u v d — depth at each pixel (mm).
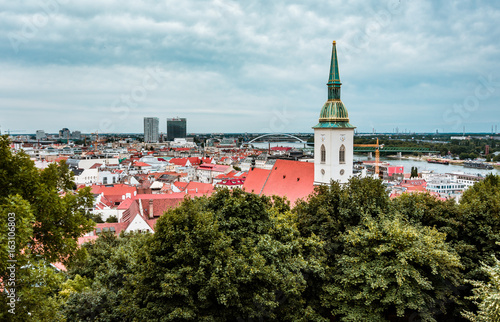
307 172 95750
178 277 38406
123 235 86188
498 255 49500
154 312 38219
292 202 93625
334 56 86688
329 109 86812
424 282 41094
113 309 44781
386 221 46875
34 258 33469
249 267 39594
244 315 40438
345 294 44719
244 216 47188
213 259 40094
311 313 43688
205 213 44156
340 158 87500
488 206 52938
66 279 59688
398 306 41688
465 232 52781
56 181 38906
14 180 34344
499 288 34219
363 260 45750
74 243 35938
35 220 33094
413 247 42719
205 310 39500
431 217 54500
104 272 56844
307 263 46562
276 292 44031
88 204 39562
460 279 44844
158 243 41094
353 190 56031
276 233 47875
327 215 52625
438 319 50875
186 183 199000
